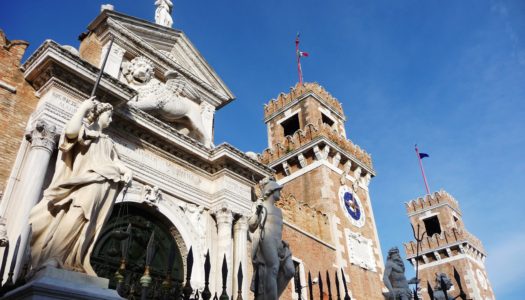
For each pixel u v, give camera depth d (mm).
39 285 4184
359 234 25766
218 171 14875
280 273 7844
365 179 30156
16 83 11109
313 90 31781
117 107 12016
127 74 14344
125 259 5469
